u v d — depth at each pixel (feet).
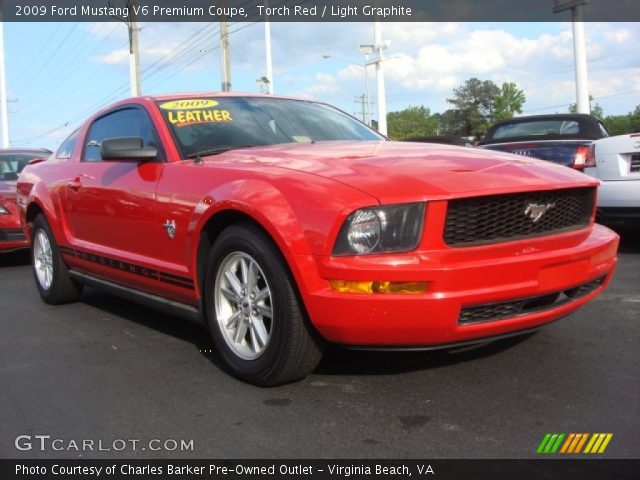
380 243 9.25
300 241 9.50
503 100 228.63
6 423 9.87
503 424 9.10
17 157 30.17
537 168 11.00
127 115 15.23
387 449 8.53
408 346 9.53
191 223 11.57
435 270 9.04
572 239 10.56
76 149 17.28
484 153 11.89
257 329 10.78
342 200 9.33
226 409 10.04
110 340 14.19
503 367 11.33
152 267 12.95
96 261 15.25
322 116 15.84
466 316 9.48
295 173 10.42
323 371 11.50
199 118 14.06
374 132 16.35
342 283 9.24
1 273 24.54
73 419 9.93
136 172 13.57
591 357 11.70
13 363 12.77
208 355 12.85
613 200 21.12
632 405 9.56
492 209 9.78
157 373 11.85
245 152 12.61
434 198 9.23
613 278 18.28
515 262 9.55
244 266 10.91
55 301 17.94
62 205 16.63
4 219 24.32
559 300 10.75
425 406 9.83
